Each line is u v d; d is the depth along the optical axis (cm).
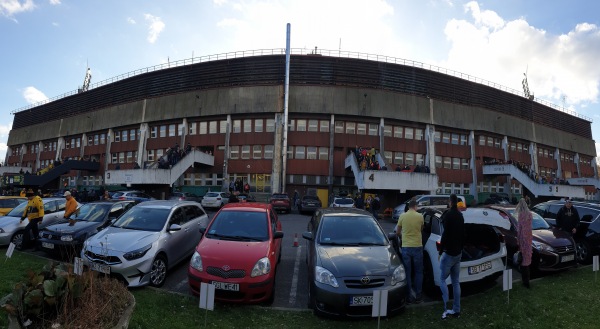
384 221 2223
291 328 497
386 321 534
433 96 3547
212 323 493
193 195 2900
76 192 2909
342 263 566
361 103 3222
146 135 3662
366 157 2766
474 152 3616
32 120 5172
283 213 2430
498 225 664
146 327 448
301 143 3169
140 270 646
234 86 3306
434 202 2047
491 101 3919
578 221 943
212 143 3350
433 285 676
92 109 4338
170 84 3697
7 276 641
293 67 3334
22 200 1366
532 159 4134
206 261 595
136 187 3105
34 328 340
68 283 365
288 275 799
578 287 701
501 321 525
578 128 4888
